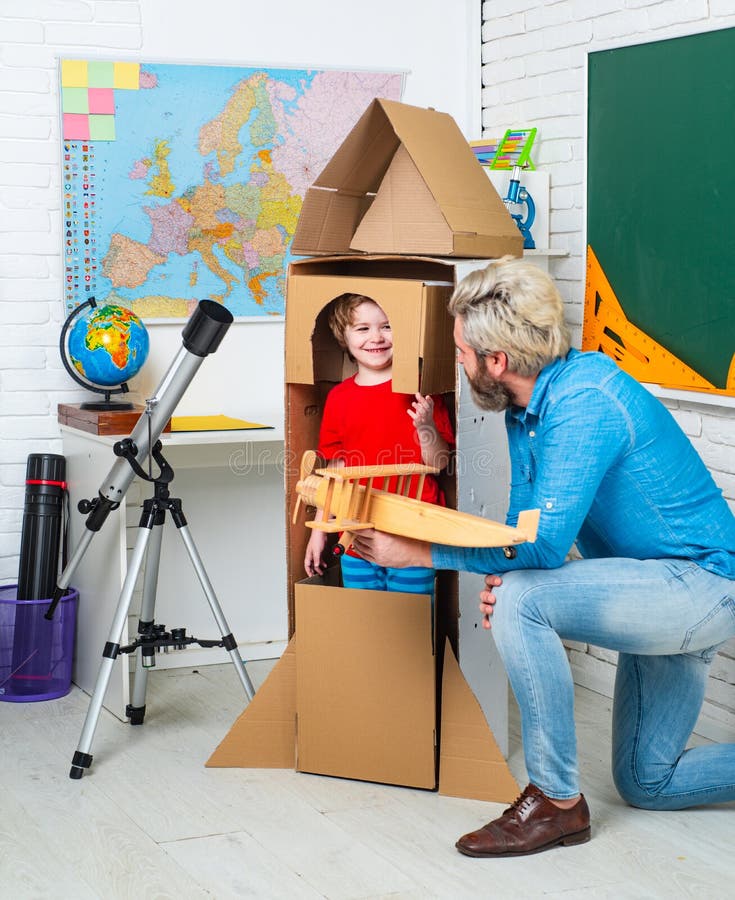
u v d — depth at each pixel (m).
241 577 3.55
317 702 2.57
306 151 3.49
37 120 3.26
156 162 3.34
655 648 2.17
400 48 3.59
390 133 2.48
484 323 2.10
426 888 2.06
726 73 2.65
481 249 2.43
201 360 2.65
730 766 2.36
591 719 2.98
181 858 2.18
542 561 2.11
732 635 2.21
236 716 3.02
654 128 2.88
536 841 2.19
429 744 2.49
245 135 3.42
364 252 2.56
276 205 3.48
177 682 3.32
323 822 2.34
